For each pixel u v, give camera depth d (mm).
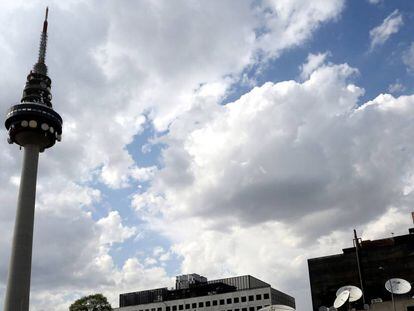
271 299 176375
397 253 102438
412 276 99875
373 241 107688
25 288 94438
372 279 102500
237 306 180000
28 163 106438
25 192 102625
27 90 114625
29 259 97125
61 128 115125
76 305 115438
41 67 118875
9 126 109875
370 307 88875
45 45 123250
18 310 92125
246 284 193250
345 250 109750
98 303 116250
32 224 100562
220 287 188500
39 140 109062
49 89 117438
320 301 105500
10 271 95312
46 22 126500
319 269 107938
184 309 187875
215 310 182500
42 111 109500
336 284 105250
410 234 104250
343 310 100312
